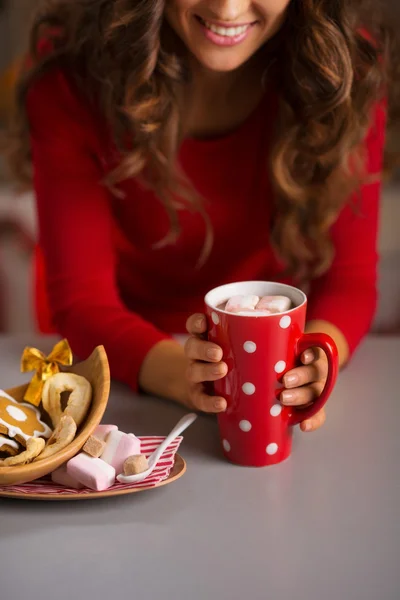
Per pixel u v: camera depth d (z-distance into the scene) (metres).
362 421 1.04
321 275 1.33
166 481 0.91
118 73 1.23
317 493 0.93
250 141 1.34
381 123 1.33
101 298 1.25
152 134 1.25
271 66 1.28
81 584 0.82
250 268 1.46
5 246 2.75
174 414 1.07
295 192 1.30
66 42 1.34
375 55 1.24
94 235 1.30
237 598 0.80
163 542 0.86
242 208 1.38
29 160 1.42
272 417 0.95
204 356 0.95
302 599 0.80
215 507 0.91
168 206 1.32
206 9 1.09
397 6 2.16
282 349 0.93
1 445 0.91
